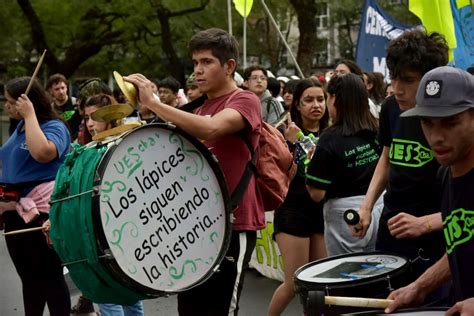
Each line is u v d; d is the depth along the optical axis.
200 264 3.87
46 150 5.22
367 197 4.48
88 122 5.98
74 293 7.49
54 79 9.77
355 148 4.97
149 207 3.71
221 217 3.96
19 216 5.45
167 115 3.76
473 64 8.92
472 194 2.96
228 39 4.15
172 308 7.11
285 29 30.58
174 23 25.81
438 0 7.75
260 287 7.73
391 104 4.37
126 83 3.79
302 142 5.72
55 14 24.59
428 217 3.84
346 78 5.02
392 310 3.16
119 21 24.91
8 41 25.77
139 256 3.66
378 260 4.03
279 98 10.52
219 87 4.18
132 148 3.66
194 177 3.87
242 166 4.12
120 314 5.43
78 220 3.59
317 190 5.04
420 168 3.99
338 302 3.20
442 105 2.88
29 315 5.53
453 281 3.09
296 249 5.59
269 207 4.57
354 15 32.62
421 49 3.84
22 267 5.50
